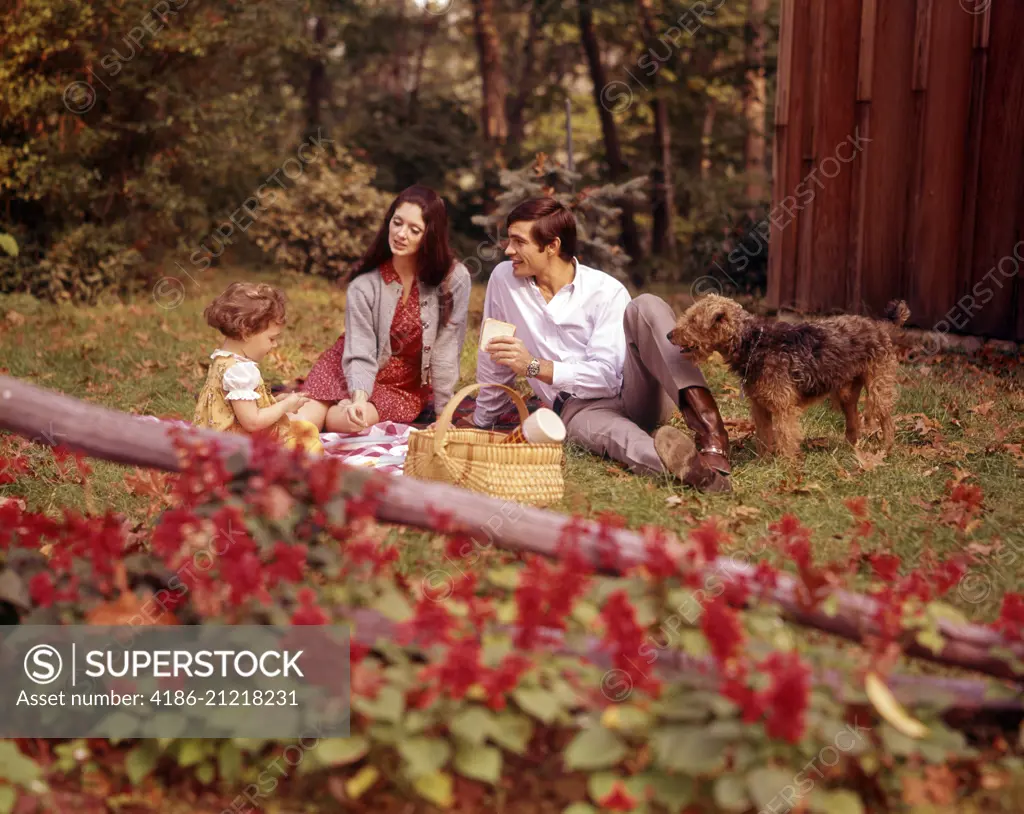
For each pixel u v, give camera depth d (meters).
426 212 5.38
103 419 3.03
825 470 4.84
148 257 13.27
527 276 5.30
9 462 4.58
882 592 2.81
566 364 5.10
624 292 5.30
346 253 15.16
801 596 2.68
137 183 12.59
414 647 2.58
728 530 4.08
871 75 8.73
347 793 2.47
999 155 7.64
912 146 8.41
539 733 2.67
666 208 20.58
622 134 24.30
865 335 4.99
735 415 6.14
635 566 2.85
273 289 4.61
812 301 9.62
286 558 2.57
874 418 5.16
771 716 2.27
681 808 2.33
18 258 11.53
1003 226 7.66
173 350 8.24
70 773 2.60
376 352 5.61
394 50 27.06
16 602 2.70
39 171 11.33
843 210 9.19
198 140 13.22
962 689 2.62
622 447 4.82
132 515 4.21
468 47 30.38
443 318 5.69
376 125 22.30
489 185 21.64
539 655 2.54
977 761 2.54
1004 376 6.96
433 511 2.95
